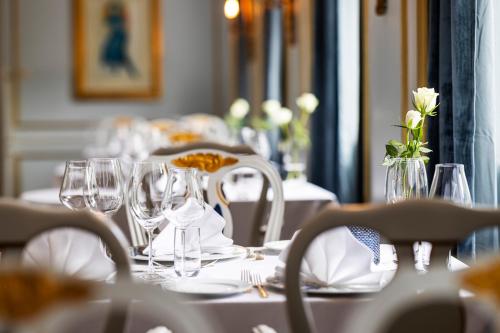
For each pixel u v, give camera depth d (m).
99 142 9.99
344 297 1.72
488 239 2.68
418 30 3.34
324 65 5.18
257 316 1.68
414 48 3.41
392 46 3.78
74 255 1.84
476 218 1.44
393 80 3.77
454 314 1.55
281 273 1.87
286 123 5.21
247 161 2.94
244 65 9.16
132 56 10.08
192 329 1.20
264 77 7.74
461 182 2.00
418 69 3.36
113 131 9.80
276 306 1.68
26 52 9.99
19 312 1.04
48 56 10.01
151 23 10.07
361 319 1.21
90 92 10.05
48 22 9.99
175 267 1.97
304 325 1.47
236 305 1.68
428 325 1.55
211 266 2.13
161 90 10.12
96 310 1.63
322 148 5.22
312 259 1.79
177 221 1.94
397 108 3.71
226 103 10.12
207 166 2.95
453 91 2.68
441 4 2.81
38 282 1.06
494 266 1.13
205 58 10.14
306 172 6.02
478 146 2.67
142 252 2.29
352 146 5.07
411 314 1.55
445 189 1.99
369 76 4.26
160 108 10.15
